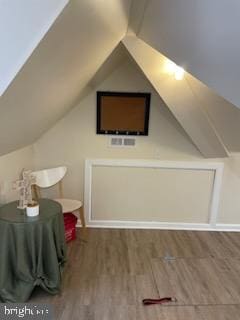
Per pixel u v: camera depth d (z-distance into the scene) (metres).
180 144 3.46
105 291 2.33
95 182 3.53
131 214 3.58
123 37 2.29
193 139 3.22
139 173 3.52
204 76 1.59
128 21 1.97
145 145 3.45
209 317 2.08
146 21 1.76
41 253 2.13
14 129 2.04
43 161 3.44
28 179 2.39
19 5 1.09
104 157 3.46
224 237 3.42
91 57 1.93
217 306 2.20
